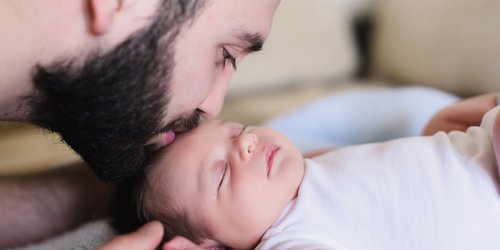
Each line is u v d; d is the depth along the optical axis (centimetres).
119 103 73
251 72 182
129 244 76
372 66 201
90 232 98
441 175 87
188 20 71
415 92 145
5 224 110
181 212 95
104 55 70
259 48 81
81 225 108
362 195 90
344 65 198
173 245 85
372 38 202
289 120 148
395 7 189
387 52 191
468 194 84
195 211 94
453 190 85
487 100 102
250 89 184
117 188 104
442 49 171
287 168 95
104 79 71
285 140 100
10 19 67
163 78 73
